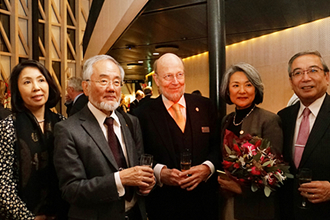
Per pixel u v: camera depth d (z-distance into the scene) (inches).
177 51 229.5
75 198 51.8
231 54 179.6
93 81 58.6
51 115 68.0
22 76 60.8
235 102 63.5
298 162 58.2
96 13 239.0
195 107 77.9
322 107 56.3
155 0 110.0
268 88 154.4
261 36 157.2
